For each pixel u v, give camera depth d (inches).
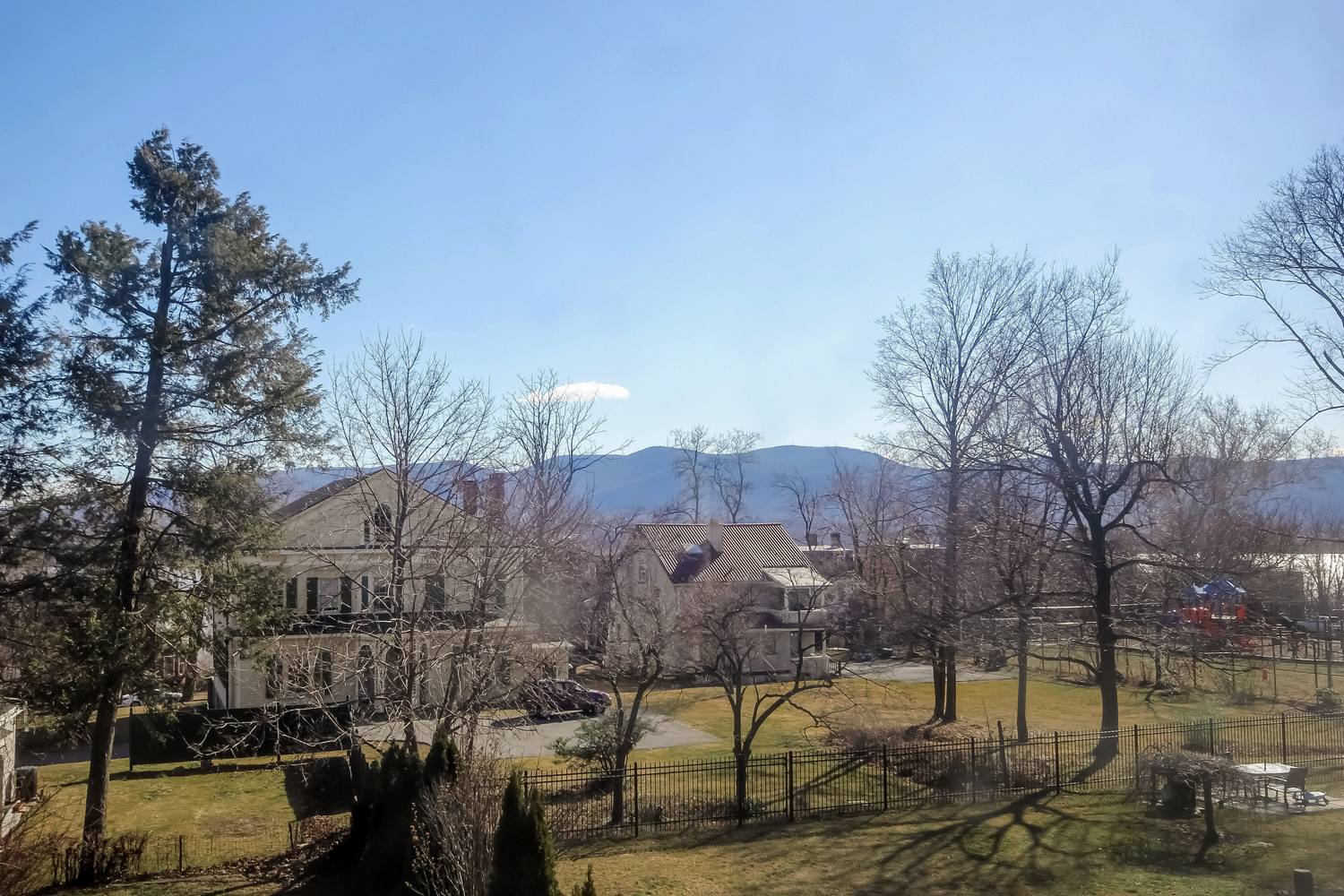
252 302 796.6
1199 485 932.6
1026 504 1039.6
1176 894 526.9
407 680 686.5
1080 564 1058.1
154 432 741.9
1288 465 1255.5
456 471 794.2
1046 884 557.6
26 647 722.8
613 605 1148.5
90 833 712.4
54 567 734.5
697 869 615.5
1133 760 877.2
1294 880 516.7
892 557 1221.1
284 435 777.6
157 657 748.0
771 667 1733.5
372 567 845.2
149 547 763.4
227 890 637.9
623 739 791.7
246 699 1268.5
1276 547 1328.7
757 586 1766.7
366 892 575.8
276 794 978.7
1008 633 930.7
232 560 784.3
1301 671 1652.3
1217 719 1030.4
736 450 3435.0
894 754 855.7
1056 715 1326.3
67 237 726.5
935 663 1247.5
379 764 665.6
